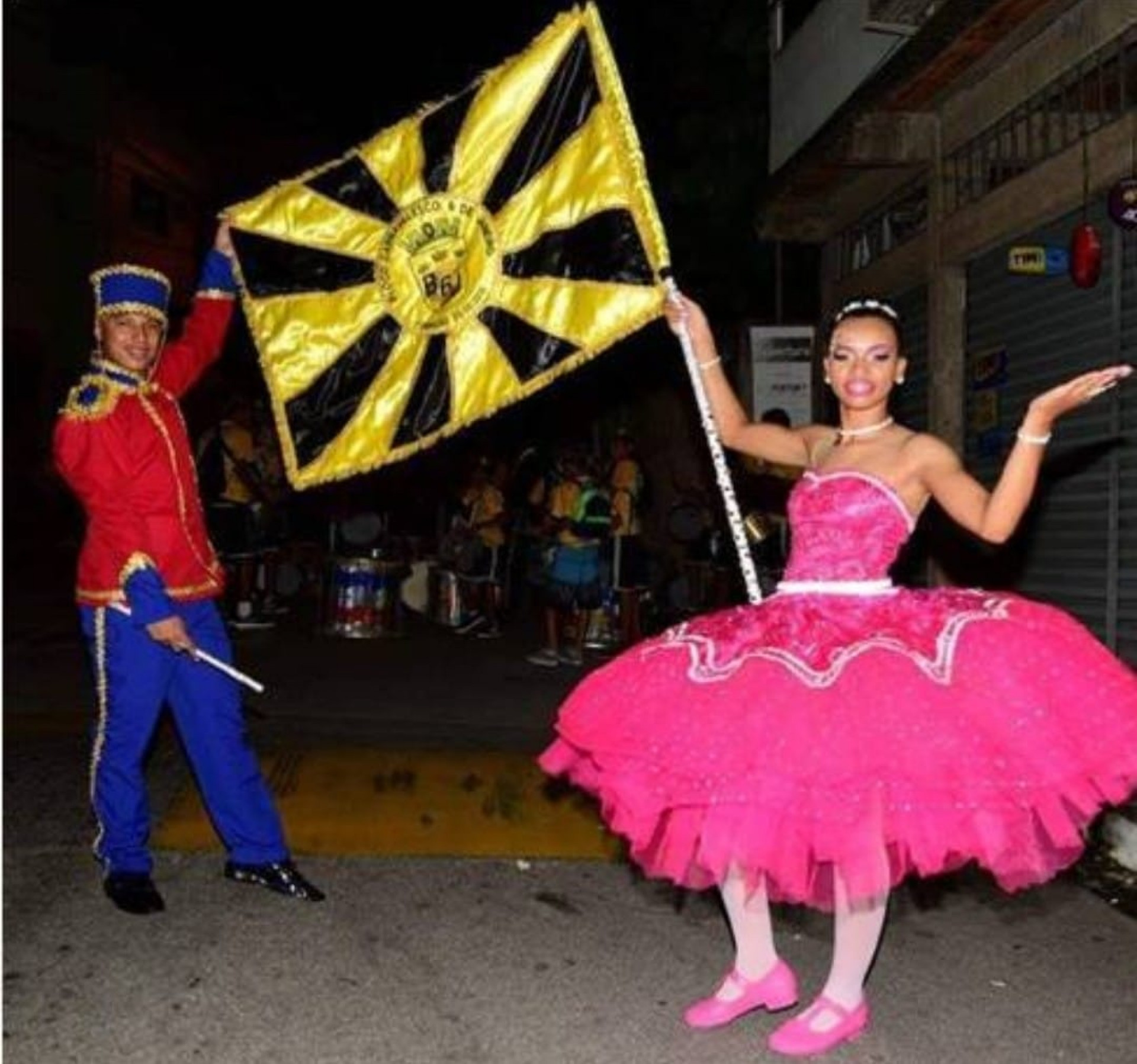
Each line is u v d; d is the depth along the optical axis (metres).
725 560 12.29
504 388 4.97
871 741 3.43
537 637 13.10
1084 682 3.65
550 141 4.97
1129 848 5.87
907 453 3.96
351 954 4.64
